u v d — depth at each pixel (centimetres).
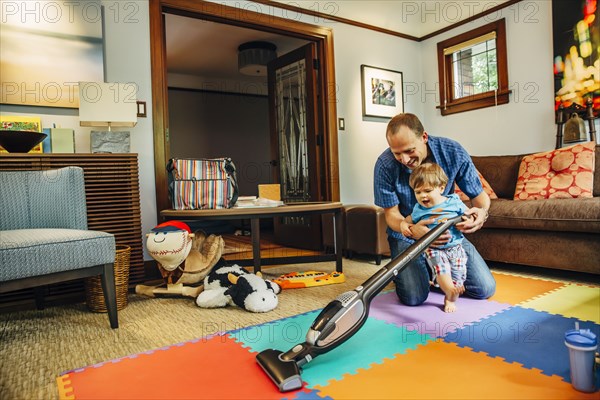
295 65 405
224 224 552
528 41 351
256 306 183
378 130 408
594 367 101
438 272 173
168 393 111
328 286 233
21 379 124
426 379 112
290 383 108
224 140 653
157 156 282
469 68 405
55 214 194
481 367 118
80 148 257
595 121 312
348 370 120
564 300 184
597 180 266
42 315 197
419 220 175
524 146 358
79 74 256
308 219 389
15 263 148
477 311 172
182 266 222
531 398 100
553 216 225
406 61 432
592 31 306
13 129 227
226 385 114
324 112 375
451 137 418
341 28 384
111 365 131
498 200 272
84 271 166
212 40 464
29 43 243
